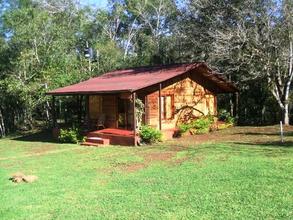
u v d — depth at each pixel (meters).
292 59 25.72
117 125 24.92
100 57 39.31
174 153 17.34
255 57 26.09
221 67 27.31
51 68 33.22
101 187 11.83
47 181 13.10
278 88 27.11
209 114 26.83
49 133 30.78
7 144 25.62
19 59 33.16
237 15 26.67
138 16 58.69
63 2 48.19
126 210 9.37
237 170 12.86
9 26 35.53
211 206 9.27
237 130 25.42
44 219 9.11
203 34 29.17
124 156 17.55
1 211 9.84
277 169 12.66
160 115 23.02
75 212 9.45
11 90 32.41
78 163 16.50
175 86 24.98
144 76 24.98
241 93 31.03
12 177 13.88
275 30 25.53
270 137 21.06
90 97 27.11
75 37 42.38
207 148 18.08
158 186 11.44
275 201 9.36
